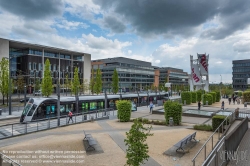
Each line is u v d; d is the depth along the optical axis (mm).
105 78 107000
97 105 32875
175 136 14578
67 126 19625
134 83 115500
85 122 21891
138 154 7676
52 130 17781
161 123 19906
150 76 133500
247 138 12867
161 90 101375
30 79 63406
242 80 122438
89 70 84938
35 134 16188
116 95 37844
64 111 27234
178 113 19469
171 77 150125
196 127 17062
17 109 35031
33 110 23016
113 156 10555
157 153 10820
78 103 29438
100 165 9383
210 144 12148
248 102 40875
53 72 70875
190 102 41906
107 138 14359
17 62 66812
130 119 23297
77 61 80875
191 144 12086
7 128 18938
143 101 47562
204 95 40406
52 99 25344
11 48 65438
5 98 50688
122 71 105812
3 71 38688
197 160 9680
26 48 64750
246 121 15297
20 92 60812
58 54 74375
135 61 127188
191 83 53562
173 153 10664
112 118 25219
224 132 13805
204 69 50750
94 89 64125
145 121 20688
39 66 66750
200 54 50938
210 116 24188
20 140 14141
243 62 122438
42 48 67000
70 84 64625
